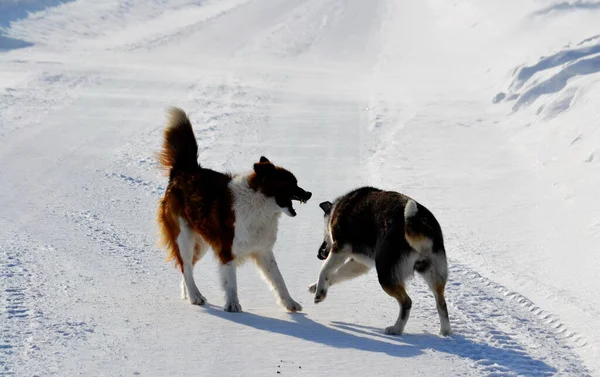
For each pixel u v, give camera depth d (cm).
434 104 3000
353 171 2033
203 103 3114
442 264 902
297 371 774
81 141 2370
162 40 5250
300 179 1928
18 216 1494
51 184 1802
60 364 764
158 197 1723
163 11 6450
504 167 2000
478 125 2594
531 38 3666
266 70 4066
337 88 3506
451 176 1923
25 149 2216
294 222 1538
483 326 955
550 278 1164
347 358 820
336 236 996
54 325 888
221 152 2272
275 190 982
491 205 1631
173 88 3450
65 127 2589
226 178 1023
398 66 4159
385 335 910
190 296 1027
